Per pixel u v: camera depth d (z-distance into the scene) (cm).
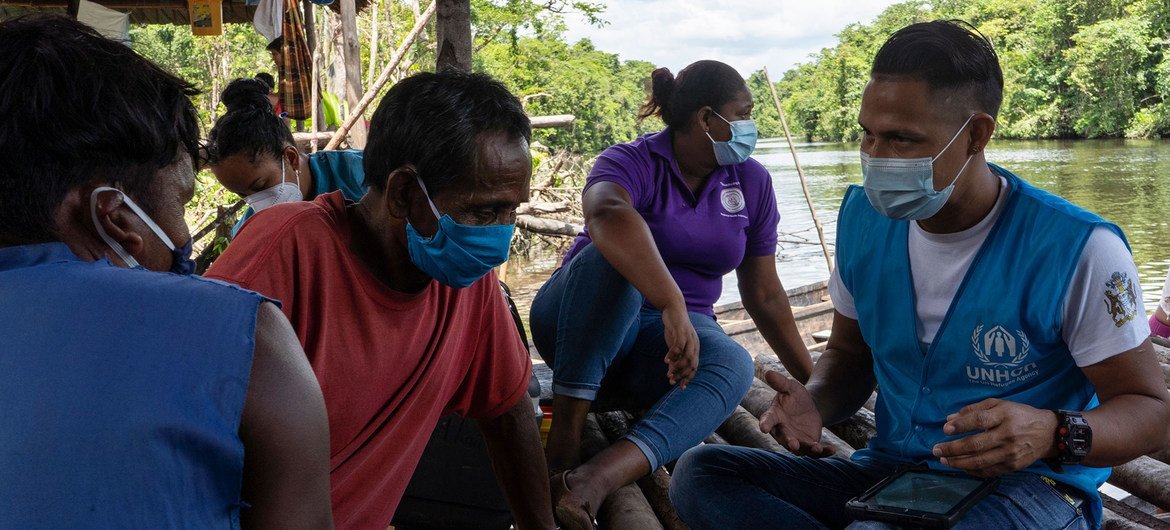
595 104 5978
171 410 99
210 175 1256
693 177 307
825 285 859
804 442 210
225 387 103
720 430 333
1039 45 6134
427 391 187
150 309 102
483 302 198
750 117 301
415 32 977
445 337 187
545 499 222
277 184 331
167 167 116
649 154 300
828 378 231
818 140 9881
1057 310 183
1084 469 194
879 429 219
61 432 96
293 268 166
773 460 221
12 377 99
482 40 3017
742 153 299
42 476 95
